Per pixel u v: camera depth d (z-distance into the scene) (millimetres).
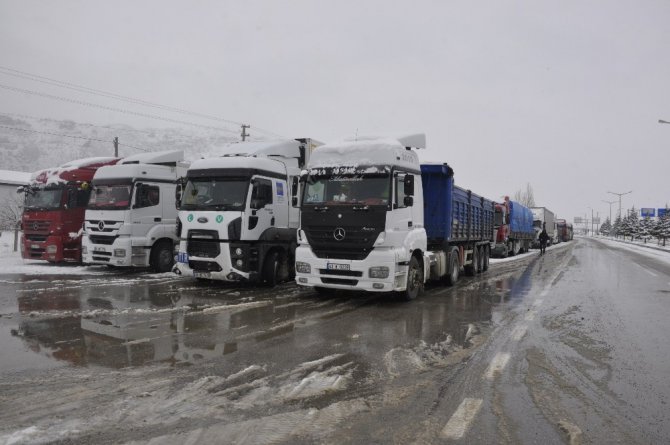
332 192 9906
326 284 9867
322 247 9852
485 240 18578
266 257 11984
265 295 10859
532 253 33625
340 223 9648
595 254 32312
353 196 9727
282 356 6043
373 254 9461
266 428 3965
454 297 11531
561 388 5125
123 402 4406
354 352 6344
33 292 10414
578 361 6172
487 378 5410
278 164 12523
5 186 38688
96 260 14062
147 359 5738
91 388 4742
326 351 6348
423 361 6023
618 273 18328
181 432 3840
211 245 11367
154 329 7289
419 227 10961
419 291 11328
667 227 54656
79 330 7082
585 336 7582
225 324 7801
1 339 6492
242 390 4805
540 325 8367
